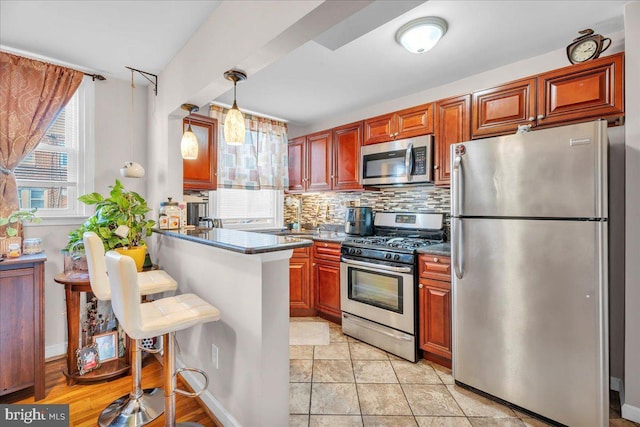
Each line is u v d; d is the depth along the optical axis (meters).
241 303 1.53
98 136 2.53
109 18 1.78
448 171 2.52
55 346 2.38
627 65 1.68
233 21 1.58
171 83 2.28
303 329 2.97
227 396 1.63
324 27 1.24
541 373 1.64
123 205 2.13
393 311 2.46
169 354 1.47
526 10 1.74
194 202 2.96
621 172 1.90
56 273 2.36
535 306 1.65
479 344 1.87
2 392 1.74
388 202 3.34
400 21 1.83
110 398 1.86
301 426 1.62
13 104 2.11
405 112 2.80
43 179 2.33
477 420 1.68
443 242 2.74
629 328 1.67
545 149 1.60
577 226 1.51
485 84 2.54
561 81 1.95
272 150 3.84
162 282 1.81
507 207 1.74
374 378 2.11
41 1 1.61
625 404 1.67
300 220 4.22
